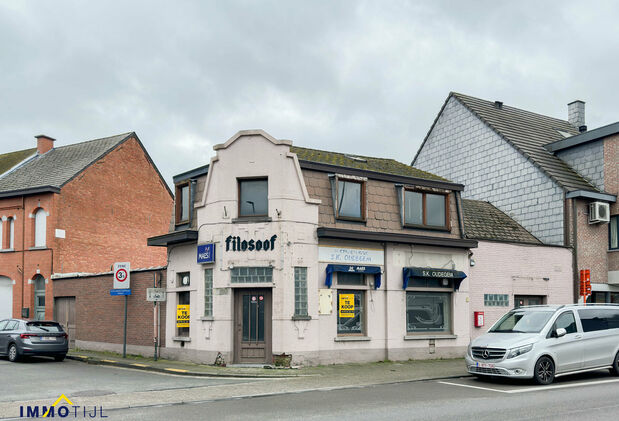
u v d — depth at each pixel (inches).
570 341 564.4
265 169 689.0
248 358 676.1
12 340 789.2
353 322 722.8
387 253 746.2
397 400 461.4
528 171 1010.1
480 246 841.5
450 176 1193.4
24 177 1242.0
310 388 532.4
